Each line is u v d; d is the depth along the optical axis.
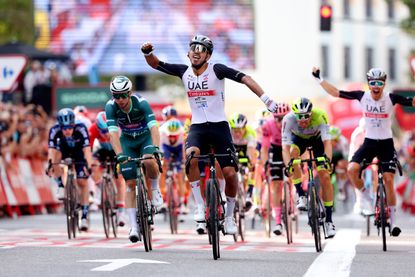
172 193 43.91
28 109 59.84
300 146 37.44
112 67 97.56
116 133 34.09
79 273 27.66
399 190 67.25
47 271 28.11
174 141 47.44
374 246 36.53
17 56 52.88
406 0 95.38
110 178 41.75
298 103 35.62
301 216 56.16
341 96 38.22
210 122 32.09
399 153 83.31
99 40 97.38
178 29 97.50
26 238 39.91
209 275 27.39
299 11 129.50
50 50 97.12
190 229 46.38
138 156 35.47
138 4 97.31
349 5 141.50
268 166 42.47
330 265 30.08
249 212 46.66
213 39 97.44
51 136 41.34
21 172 57.25
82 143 41.34
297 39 129.12
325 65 136.38
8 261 30.61
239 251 34.50
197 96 32.09
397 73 149.62
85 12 97.19
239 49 97.44
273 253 33.78
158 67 32.47
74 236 40.38
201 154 32.38
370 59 145.88
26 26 116.81
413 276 27.70
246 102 123.50
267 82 128.00
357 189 39.56
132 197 34.09
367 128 38.41
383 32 147.12
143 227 33.34
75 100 74.44
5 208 55.31
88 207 42.19
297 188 37.09
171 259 31.22
